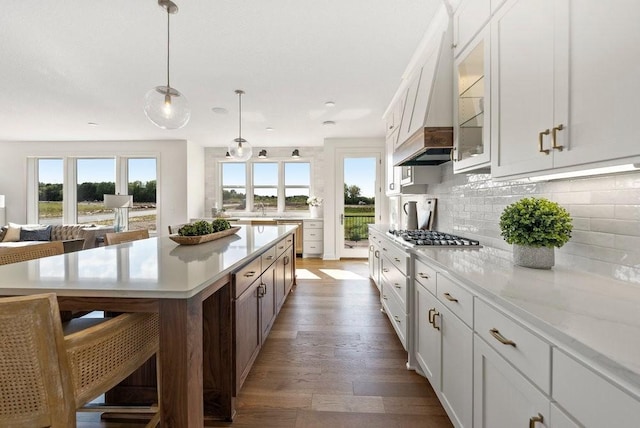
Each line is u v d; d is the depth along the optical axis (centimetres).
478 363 115
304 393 180
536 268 137
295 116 452
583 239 132
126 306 111
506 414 97
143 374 164
